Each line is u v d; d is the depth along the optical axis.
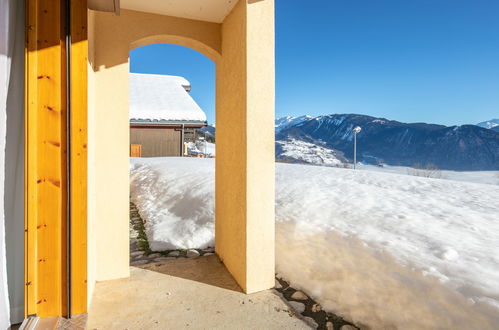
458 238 2.95
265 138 2.96
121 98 3.20
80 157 2.34
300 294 2.91
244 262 2.96
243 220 2.97
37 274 2.16
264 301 2.78
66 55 2.25
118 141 3.20
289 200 4.68
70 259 2.29
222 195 3.68
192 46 3.75
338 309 2.57
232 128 3.26
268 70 2.95
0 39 1.64
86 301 2.36
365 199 4.64
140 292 2.92
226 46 3.41
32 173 2.04
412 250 2.67
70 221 2.28
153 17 3.30
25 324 1.99
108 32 3.14
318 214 3.97
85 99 2.35
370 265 2.68
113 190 3.20
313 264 3.11
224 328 2.35
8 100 1.90
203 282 3.16
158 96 17.77
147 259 3.84
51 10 2.16
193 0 3.02
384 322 2.28
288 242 3.51
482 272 2.20
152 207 6.35
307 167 10.53
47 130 2.17
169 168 9.37
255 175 2.93
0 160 1.67
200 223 4.82
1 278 1.78
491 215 3.89
